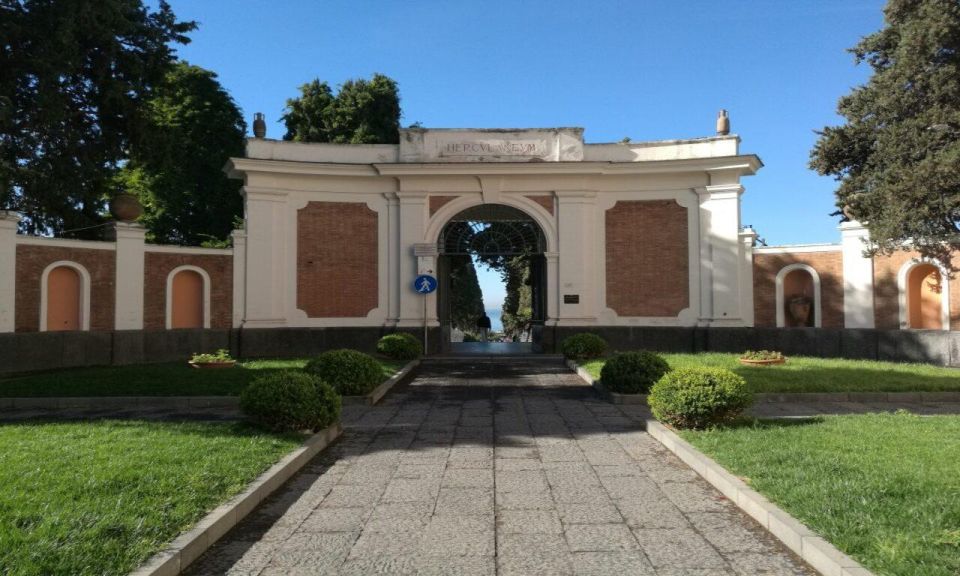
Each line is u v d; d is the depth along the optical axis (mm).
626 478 7051
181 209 29625
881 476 5949
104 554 4375
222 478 6320
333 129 33812
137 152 19609
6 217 15922
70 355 17062
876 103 18266
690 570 4613
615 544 5133
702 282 20641
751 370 14688
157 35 18562
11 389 12609
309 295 21109
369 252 21516
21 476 6055
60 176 17703
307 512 6016
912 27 16609
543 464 7723
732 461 6855
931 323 18062
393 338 18609
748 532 5344
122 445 7527
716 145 20688
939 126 16391
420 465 7734
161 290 19281
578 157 21141
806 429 8422
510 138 21359
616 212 21359
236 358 19406
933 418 9430
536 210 21406
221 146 30312
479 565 4754
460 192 21484
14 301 16125
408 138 21344
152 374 14305
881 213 17188
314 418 8719
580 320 21016
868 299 18656
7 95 16062
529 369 17875
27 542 4449
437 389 14305
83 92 18328
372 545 5172
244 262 20562
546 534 5379
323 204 21375
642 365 12344
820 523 4898
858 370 14688
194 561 4836
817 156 19891
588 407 11875
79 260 17531
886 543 4406
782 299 19938
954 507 5035
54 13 16234
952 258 16984
